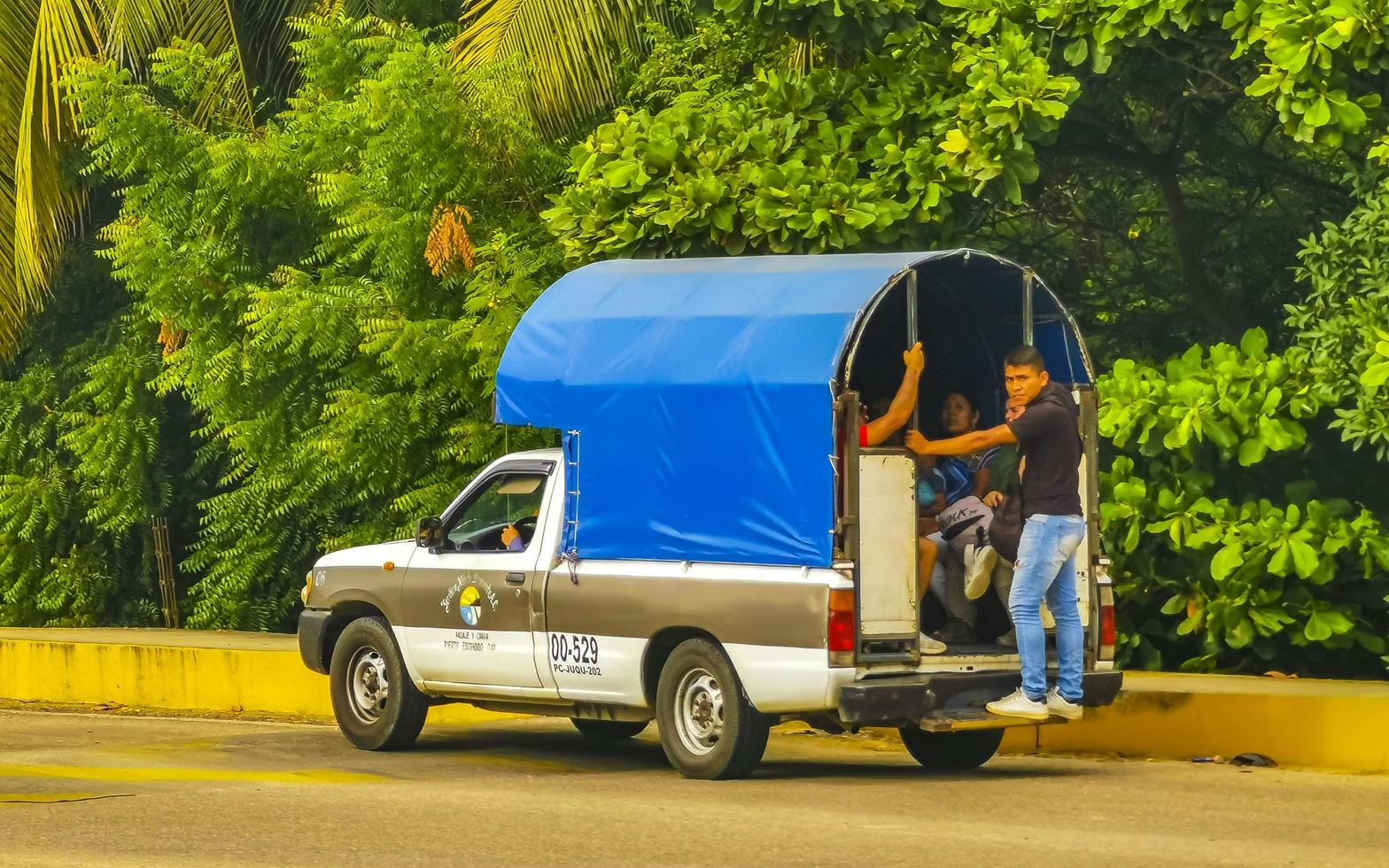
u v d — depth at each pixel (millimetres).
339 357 27922
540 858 12875
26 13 32281
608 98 28375
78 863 12773
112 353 32375
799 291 17000
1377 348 20000
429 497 26500
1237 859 12750
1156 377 22516
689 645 17016
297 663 23875
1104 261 28938
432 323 26516
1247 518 22203
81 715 24172
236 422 29328
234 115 31203
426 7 32594
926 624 17531
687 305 17688
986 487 18031
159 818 14625
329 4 31875
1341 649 22734
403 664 19531
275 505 29906
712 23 26859
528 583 18250
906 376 16953
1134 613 23703
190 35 31719
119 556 33719
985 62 22516
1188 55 23891
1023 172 22141
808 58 26375
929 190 22406
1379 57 20984
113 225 29141
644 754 19625
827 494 16109
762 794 15938
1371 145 21578
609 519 17688
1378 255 21422
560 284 18859
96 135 29266
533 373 18375
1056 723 17266
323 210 29250
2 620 33375
